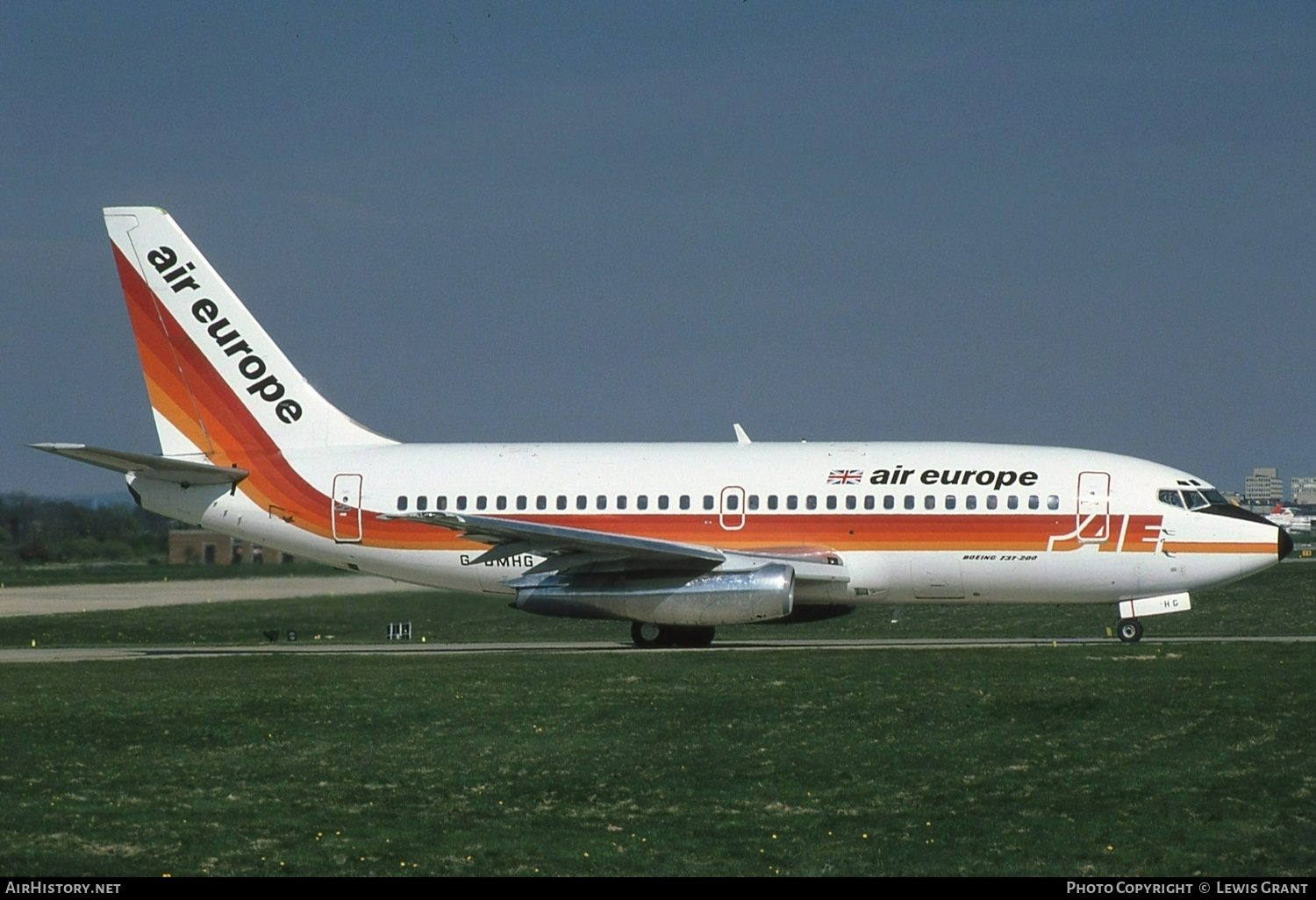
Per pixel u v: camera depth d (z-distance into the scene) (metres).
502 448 102.69
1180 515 92.69
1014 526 93.75
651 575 94.44
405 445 104.25
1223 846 45.53
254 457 103.56
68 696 72.44
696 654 89.06
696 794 51.88
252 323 104.00
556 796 51.88
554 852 45.59
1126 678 71.94
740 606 91.94
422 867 44.19
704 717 64.31
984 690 69.19
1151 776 53.00
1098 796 50.94
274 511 102.62
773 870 43.81
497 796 51.97
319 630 127.19
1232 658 79.69
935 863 44.31
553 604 95.00
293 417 104.00
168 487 103.94
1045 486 94.25
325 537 102.12
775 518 96.25
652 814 49.53
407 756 57.88
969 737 59.62
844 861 44.66
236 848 46.00
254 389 103.94
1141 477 94.31
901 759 56.25
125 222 104.44
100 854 45.41
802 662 82.00
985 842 46.22
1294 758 55.00
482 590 102.56
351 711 66.94
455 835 47.38
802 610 99.44
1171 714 62.78
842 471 96.75
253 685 76.06
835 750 57.72
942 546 94.44
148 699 71.19
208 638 124.44
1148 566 92.88
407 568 101.88
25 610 152.75
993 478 94.94
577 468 99.88
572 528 96.12
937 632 124.94
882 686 71.19
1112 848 45.44
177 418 104.19
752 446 100.75
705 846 46.09
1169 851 45.12
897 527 94.94
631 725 62.94
